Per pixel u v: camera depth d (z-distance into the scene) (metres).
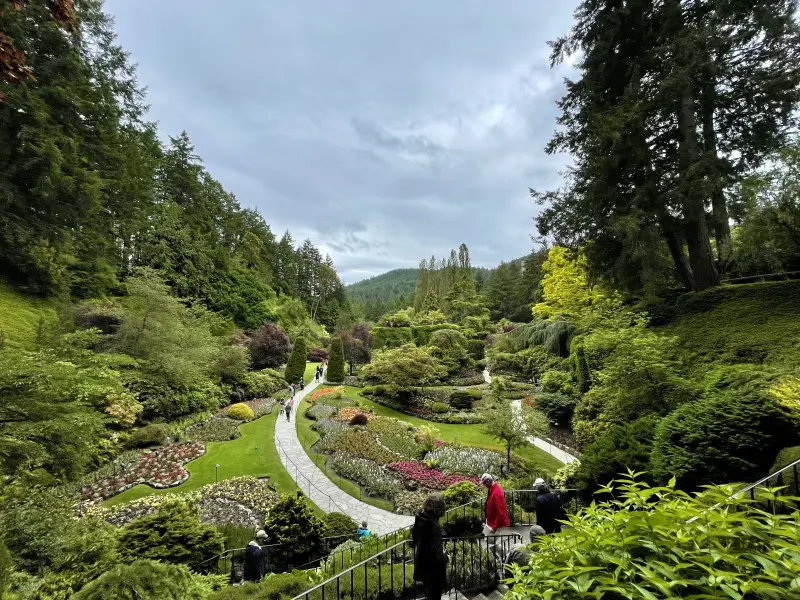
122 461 15.05
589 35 14.73
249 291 44.75
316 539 8.89
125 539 7.73
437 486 13.71
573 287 21.53
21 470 7.92
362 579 5.21
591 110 14.51
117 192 27.00
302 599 4.75
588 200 13.57
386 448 18.00
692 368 10.71
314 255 76.31
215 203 50.59
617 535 1.83
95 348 19.83
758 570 1.59
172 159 42.56
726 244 13.82
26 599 4.88
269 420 22.97
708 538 1.73
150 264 32.56
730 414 6.80
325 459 16.78
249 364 31.62
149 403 19.50
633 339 10.98
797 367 8.02
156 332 20.98
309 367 43.41
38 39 19.56
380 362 30.34
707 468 6.53
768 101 11.52
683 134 12.94
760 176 11.43
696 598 1.42
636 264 12.70
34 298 20.58
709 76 11.26
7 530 6.32
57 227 21.23
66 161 20.84
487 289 63.09
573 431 16.53
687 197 11.17
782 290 10.85
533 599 1.77
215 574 7.54
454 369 36.69
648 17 13.38
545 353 26.08
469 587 5.27
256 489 13.01
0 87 17.39
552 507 5.33
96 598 4.25
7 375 7.82
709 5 11.98
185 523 8.43
